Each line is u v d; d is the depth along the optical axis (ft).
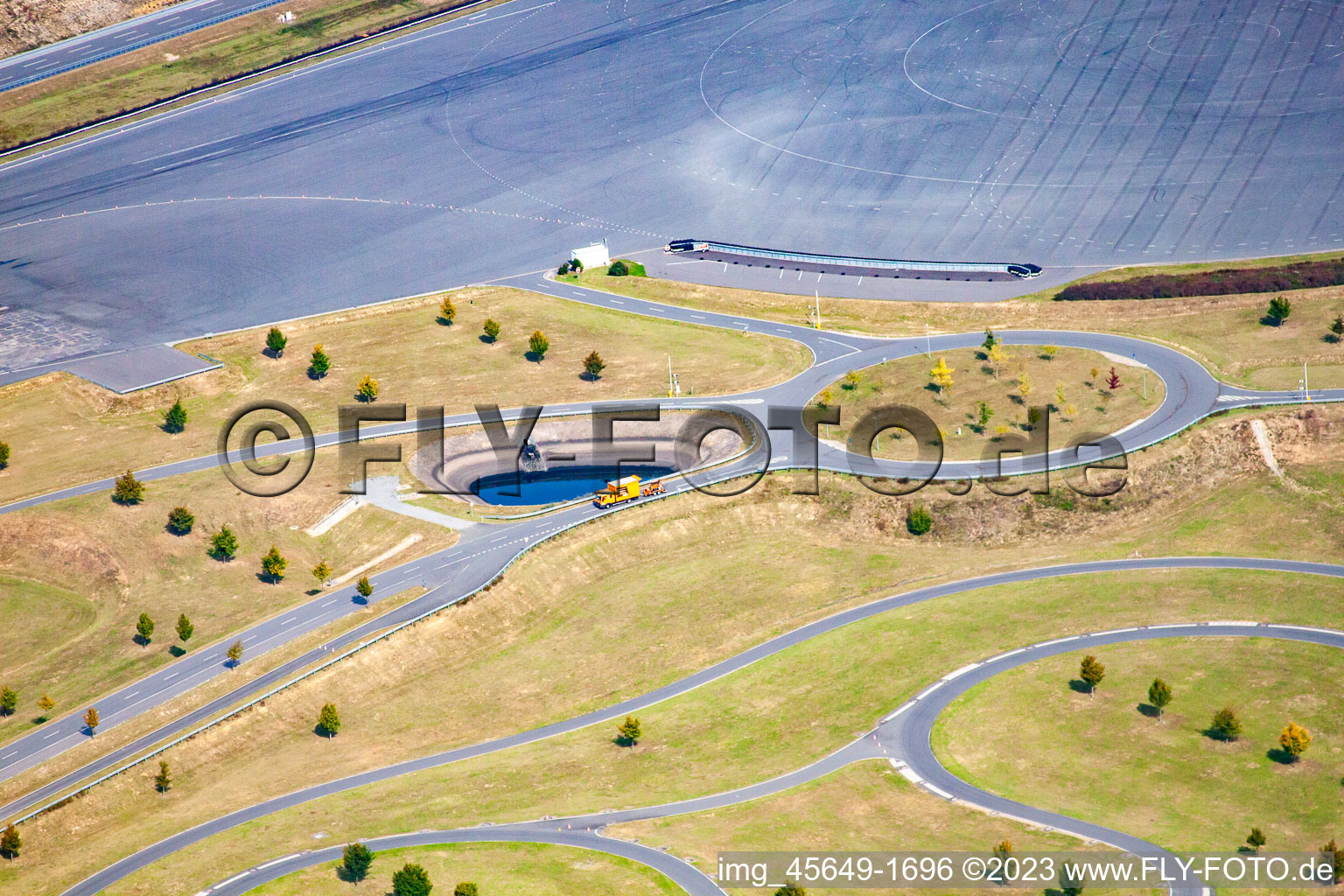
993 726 533.14
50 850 499.92
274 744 552.41
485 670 590.55
